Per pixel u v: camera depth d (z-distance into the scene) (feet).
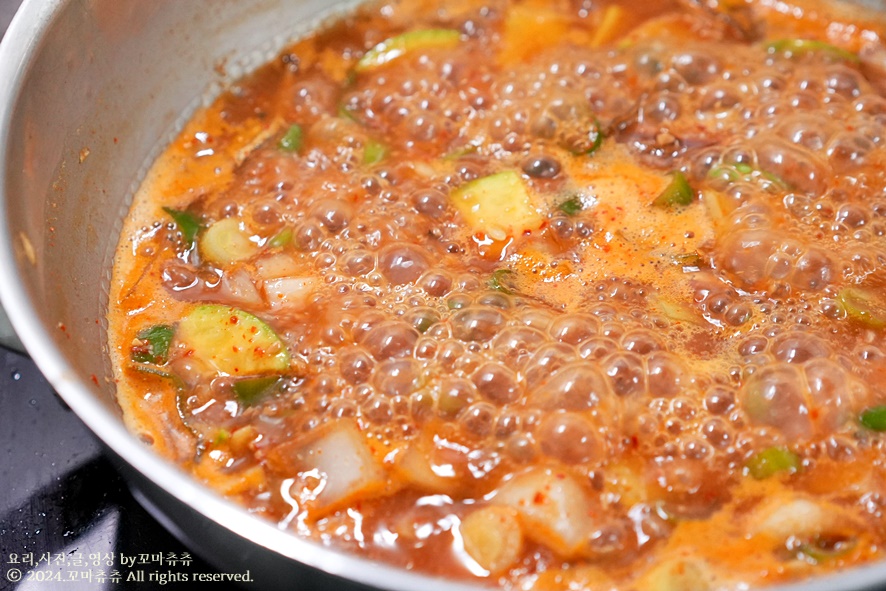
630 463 1.39
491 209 1.61
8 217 1.37
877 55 1.80
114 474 1.46
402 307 1.52
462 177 1.65
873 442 1.41
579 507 1.36
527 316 1.50
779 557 1.34
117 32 1.60
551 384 1.43
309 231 1.58
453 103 1.73
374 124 1.71
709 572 1.33
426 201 1.61
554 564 1.34
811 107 1.71
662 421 1.42
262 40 1.79
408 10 1.85
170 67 1.70
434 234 1.59
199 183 1.66
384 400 1.44
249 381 1.46
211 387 1.46
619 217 1.60
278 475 1.40
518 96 1.73
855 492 1.38
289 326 1.51
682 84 1.74
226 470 1.41
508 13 1.84
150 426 1.44
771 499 1.38
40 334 1.31
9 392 1.52
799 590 1.19
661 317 1.50
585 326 1.49
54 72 1.51
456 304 1.51
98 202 1.59
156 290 1.55
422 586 1.20
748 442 1.41
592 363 1.45
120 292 1.56
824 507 1.36
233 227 1.60
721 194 1.62
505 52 1.79
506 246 1.58
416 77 1.76
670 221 1.60
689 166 1.65
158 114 1.69
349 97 1.75
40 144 1.48
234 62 1.77
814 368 1.44
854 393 1.43
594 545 1.35
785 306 1.51
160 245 1.60
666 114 1.71
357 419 1.43
